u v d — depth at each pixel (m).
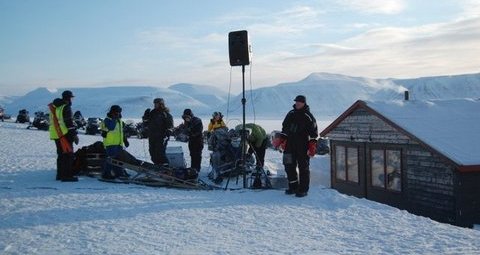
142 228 7.43
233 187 12.05
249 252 6.35
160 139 12.48
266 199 9.88
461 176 13.65
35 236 6.84
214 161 13.23
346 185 19.77
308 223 8.01
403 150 16.06
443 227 7.90
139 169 11.65
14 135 31.25
